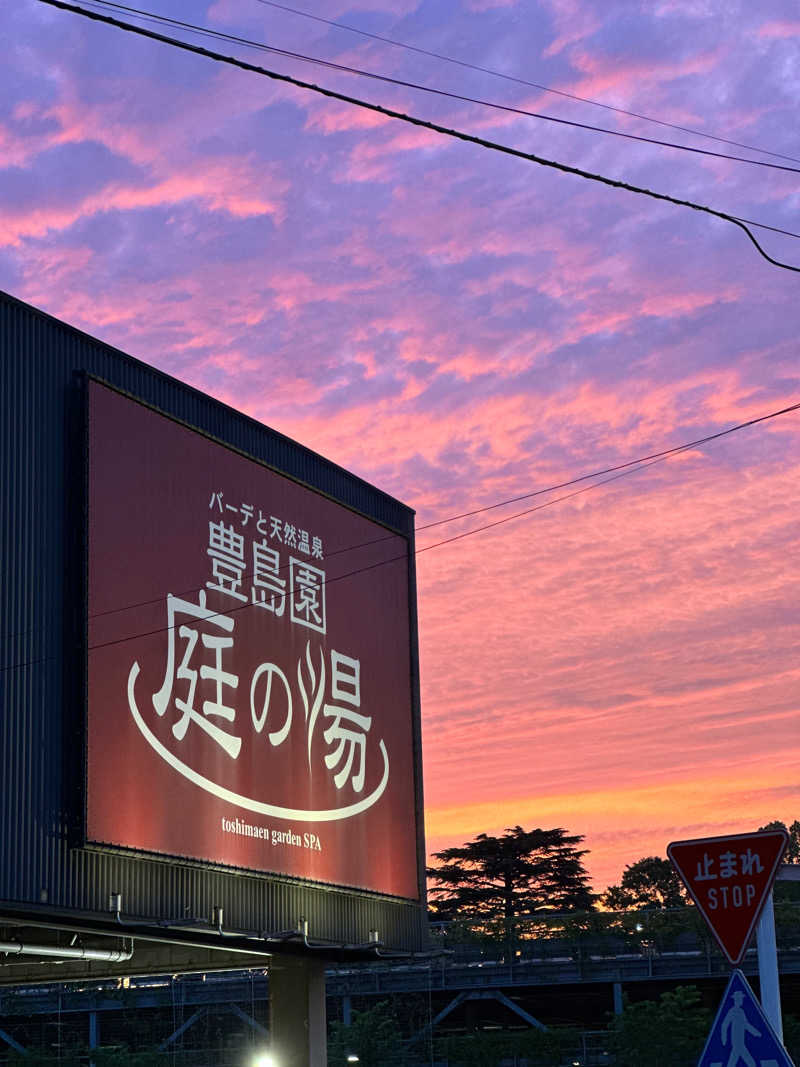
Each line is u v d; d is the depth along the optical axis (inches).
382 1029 2194.9
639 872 4473.4
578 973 2240.4
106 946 1239.5
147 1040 2443.4
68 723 1018.1
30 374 1043.9
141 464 1122.7
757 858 434.9
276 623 1262.3
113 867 1030.4
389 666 1434.5
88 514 1053.8
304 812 1254.9
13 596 987.3
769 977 434.9
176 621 1131.3
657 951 2214.6
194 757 1124.5
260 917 1181.1
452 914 4111.7
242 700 1197.7
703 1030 1985.7
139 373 1158.3
